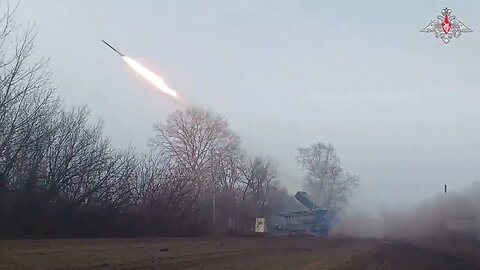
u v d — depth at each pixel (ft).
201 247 93.30
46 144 106.52
